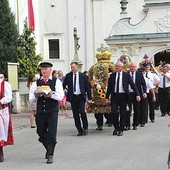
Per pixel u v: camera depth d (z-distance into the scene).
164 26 31.25
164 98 20.78
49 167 9.88
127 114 15.77
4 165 10.32
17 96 24.22
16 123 19.09
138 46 31.00
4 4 24.66
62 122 19.30
